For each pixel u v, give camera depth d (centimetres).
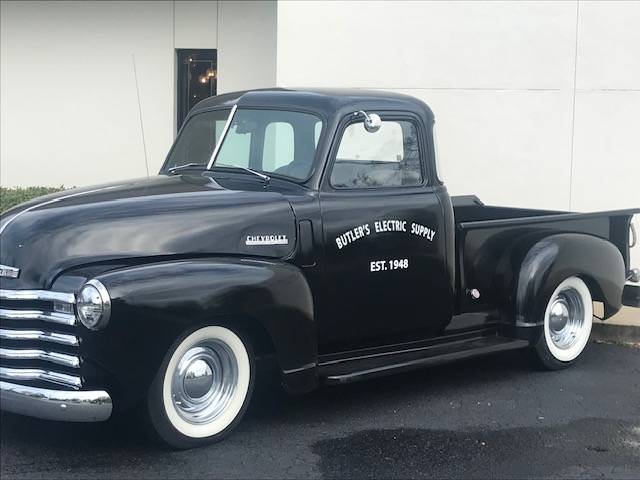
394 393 568
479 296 586
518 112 858
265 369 482
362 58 883
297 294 464
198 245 447
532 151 859
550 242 602
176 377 435
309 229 487
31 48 1159
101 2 1130
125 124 1142
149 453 441
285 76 899
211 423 452
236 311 437
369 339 531
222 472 420
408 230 530
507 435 486
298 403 541
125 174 1150
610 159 845
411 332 554
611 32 833
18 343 414
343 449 458
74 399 400
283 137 521
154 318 409
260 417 511
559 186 855
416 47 871
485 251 588
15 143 1181
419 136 548
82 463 425
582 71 841
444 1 862
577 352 636
